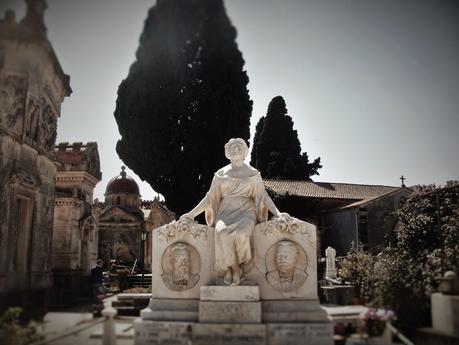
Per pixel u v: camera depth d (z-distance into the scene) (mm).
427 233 12320
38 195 10453
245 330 5812
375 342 5906
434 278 6613
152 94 14156
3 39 6246
